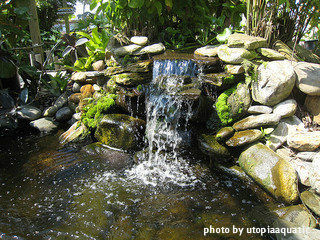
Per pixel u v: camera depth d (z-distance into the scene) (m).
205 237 2.09
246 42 3.18
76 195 2.67
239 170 2.93
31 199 2.60
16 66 5.00
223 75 3.28
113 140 3.66
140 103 3.72
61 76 5.43
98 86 4.40
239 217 2.32
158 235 2.12
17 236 2.08
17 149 3.76
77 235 2.11
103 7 4.20
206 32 4.46
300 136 2.68
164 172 3.08
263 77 3.02
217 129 3.28
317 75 2.88
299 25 3.66
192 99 3.12
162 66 3.70
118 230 2.18
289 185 2.45
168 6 4.22
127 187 2.81
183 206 2.49
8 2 4.91
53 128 4.52
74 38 4.79
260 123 2.97
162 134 3.41
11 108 4.70
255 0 3.42
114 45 4.16
